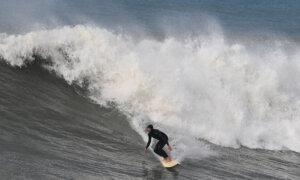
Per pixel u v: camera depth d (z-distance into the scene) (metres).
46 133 51.16
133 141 52.94
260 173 50.59
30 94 59.91
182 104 58.81
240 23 135.12
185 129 57.22
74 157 46.88
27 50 65.19
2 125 50.66
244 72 64.06
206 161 51.31
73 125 54.38
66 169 43.91
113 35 67.31
